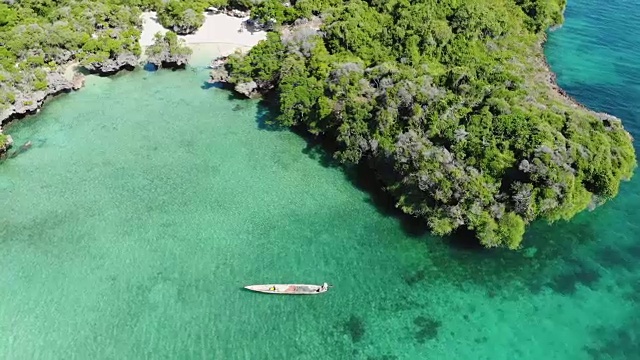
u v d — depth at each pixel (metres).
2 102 74.62
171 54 88.38
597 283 57.72
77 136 75.81
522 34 94.06
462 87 68.00
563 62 94.19
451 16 85.75
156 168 70.94
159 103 82.94
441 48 81.44
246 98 84.62
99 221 63.16
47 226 62.31
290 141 76.12
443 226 59.41
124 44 87.81
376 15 87.50
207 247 60.44
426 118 64.88
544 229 63.25
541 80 82.31
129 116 80.00
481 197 57.62
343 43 83.06
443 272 58.34
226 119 80.12
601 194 60.97
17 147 73.44
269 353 50.41
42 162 71.25
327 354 50.56
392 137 66.06
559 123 62.81
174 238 61.34
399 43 81.88
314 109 74.31
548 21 98.56
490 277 57.97
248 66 82.69
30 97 78.00
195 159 72.69
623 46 99.25
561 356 50.88
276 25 95.00
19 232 61.44
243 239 61.53
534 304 55.47
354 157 68.94
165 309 53.75
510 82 71.00
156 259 58.81
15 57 81.75
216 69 85.44
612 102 83.94
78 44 87.38
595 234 63.12
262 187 68.62
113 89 85.56
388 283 57.16
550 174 56.41
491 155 59.47
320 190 68.31
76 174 69.62
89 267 57.72
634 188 69.94
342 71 73.12
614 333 52.97
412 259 59.62
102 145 74.44
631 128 78.75
